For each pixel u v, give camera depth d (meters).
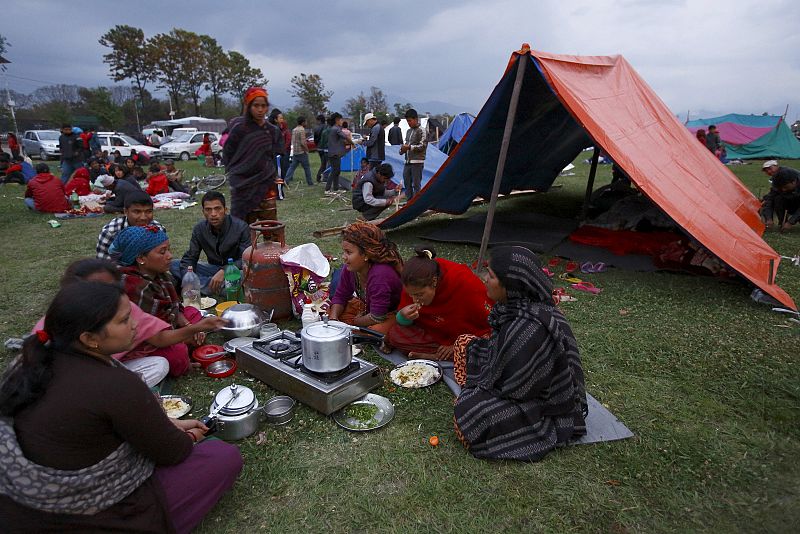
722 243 4.64
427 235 7.07
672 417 2.78
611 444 2.54
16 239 7.32
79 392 1.55
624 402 2.94
